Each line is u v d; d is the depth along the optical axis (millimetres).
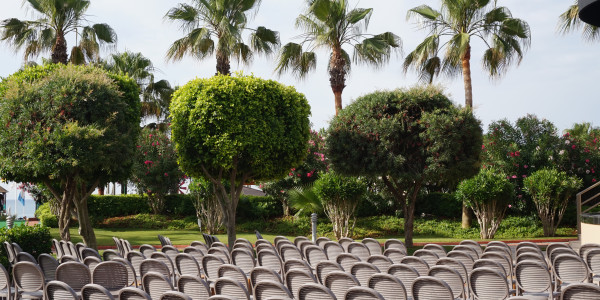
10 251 8266
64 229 12992
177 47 20141
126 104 12508
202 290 5379
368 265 6410
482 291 5871
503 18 19172
